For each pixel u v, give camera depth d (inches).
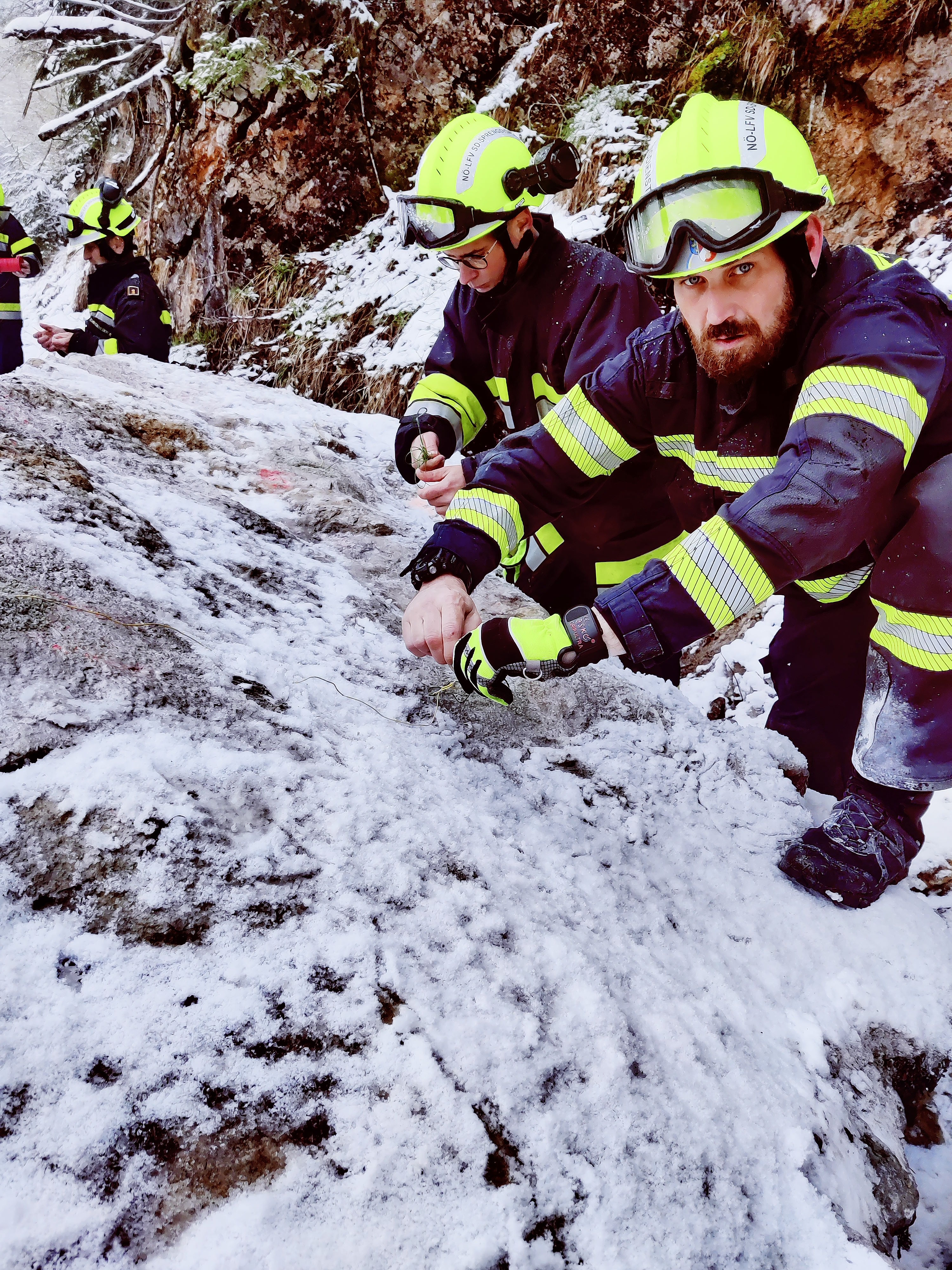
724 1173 33.4
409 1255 25.4
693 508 71.7
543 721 59.3
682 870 52.1
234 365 241.6
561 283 78.2
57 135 275.4
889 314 43.1
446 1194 27.0
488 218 73.5
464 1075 30.0
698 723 67.6
